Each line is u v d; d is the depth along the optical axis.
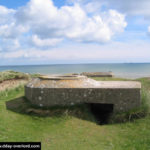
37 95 9.34
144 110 8.48
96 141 6.53
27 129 7.10
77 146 6.04
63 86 9.24
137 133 7.13
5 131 6.51
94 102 9.03
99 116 9.07
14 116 8.20
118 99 8.81
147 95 9.48
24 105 9.41
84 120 8.30
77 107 8.95
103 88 8.94
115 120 8.40
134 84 9.95
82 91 9.09
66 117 8.30
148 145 6.15
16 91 13.21
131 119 8.28
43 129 7.30
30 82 10.57
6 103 10.07
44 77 10.07
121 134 7.17
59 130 7.27
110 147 6.09
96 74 23.39
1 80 14.14
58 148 5.78
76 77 9.80
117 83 10.53
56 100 9.20
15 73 17.38
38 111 8.77
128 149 5.96
